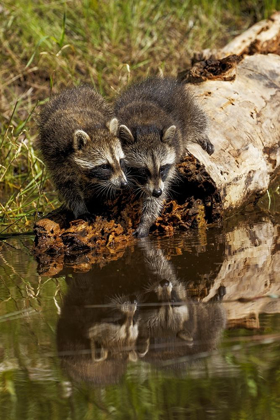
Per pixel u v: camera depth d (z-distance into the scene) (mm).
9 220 12289
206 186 11453
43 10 18734
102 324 7375
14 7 18203
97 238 10633
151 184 11070
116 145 11406
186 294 8188
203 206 11602
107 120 11906
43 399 6164
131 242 10859
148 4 19625
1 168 14172
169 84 12938
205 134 12047
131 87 13297
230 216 12172
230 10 20938
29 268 9641
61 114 11914
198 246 10383
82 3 19109
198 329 7113
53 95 13438
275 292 8062
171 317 7469
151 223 11250
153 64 18250
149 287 8500
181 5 20625
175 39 19391
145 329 7195
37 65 17656
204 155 11617
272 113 13078
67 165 11469
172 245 10523
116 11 19203
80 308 7883
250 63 13922
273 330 6961
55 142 11578
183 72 15047
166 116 11922
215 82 13195
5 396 6211
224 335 6941
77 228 10492
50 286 8750
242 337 6871
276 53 15445
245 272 8945
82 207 11391
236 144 12086
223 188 11539
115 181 11180
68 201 11461
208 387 6227
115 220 11180
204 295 8125
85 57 17875
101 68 17906
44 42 17500
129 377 6379
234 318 7352
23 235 11602
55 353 6762
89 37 18469
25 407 6070
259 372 6391
